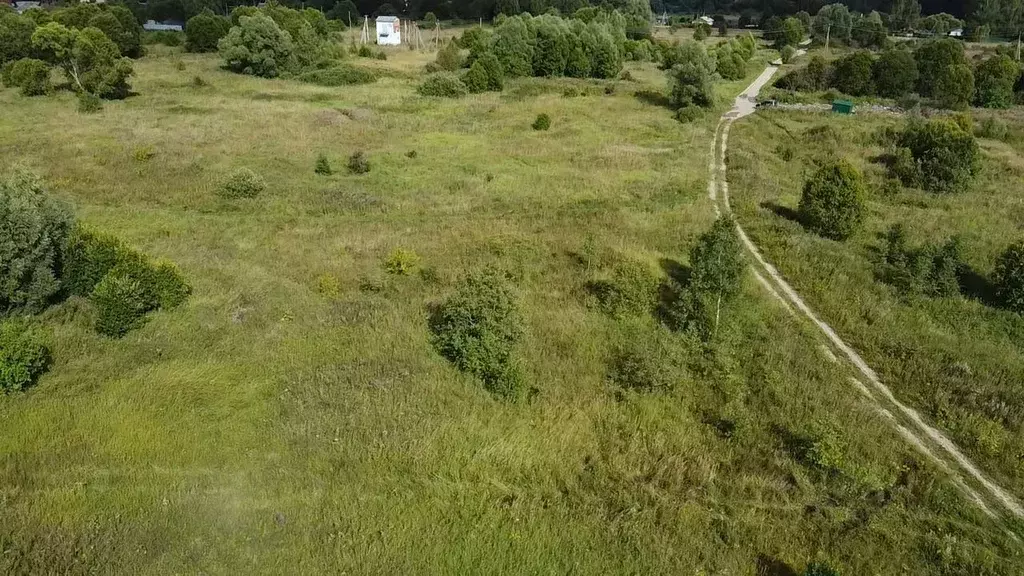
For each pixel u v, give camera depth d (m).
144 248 21.61
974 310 19.28
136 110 42.91
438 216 26.30
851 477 12.37
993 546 11.29
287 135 37.25
